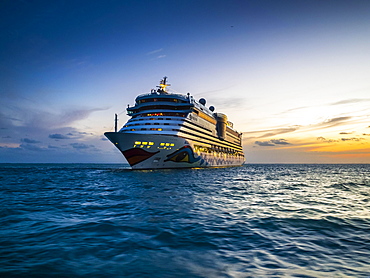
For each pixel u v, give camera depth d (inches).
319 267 239.8
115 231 365.4
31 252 273.6
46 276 211.3
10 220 438.6
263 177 1935.3
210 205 612.4
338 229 392.2
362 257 268.8
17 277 207.6
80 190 955.3
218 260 256.7
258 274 222.8
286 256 269.9
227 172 2714.1
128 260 253.4
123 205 606.5
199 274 222.4
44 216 475.5
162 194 824.3
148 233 355.9
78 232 358.9
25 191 924.6
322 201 704.4
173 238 332.8
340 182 1492.4
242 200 705.0
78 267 233.5
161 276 217.2
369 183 1450.5
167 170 2407.7
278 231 375.6
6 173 2468.0
